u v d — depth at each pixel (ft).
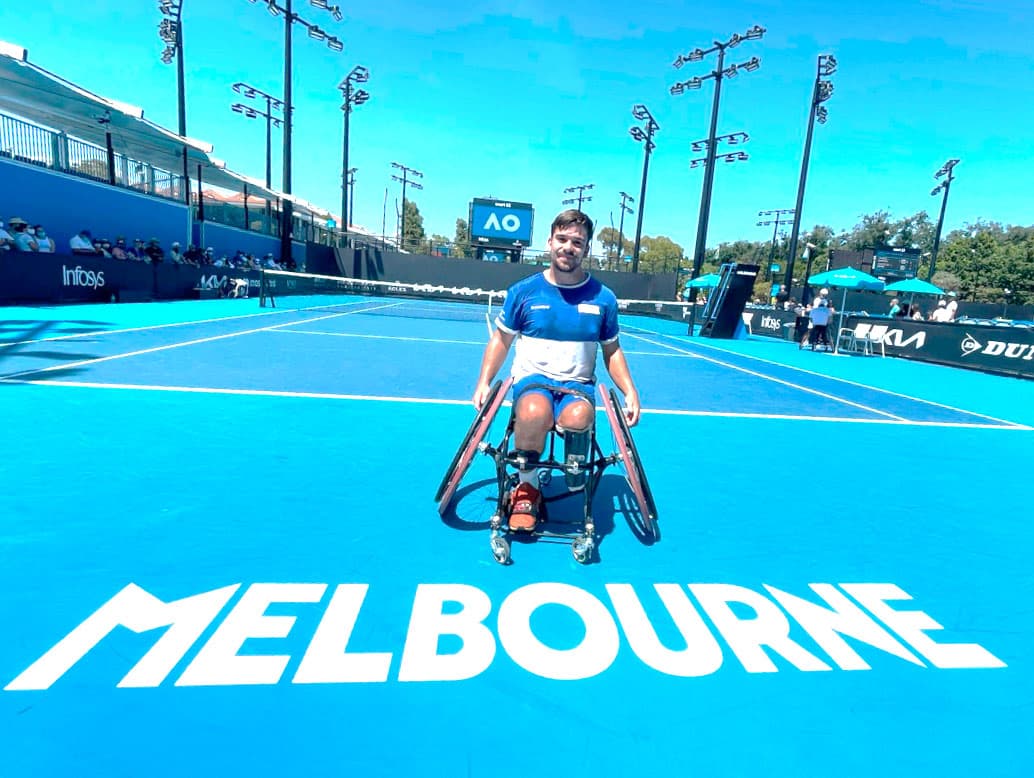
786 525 11.11
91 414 16.14
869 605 8.29
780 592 8.51
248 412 17.48
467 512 10.87
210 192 115.03
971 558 10.05
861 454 16.96
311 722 5.57
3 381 19.60
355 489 11.72
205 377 22.44
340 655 6.55
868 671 6.79
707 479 13.87
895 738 5.73
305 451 14.07
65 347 27.40
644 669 6.59
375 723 5.60
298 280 94.53
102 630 6.73
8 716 5.40
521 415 8.85
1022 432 21.33
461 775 5.05
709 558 9.50
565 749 5.39
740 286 65.62
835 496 13.02
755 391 28.07
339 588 7.92
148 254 64.85
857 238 305.73
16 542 8.71
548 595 8.05
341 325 49.73
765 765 5.32
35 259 46.47
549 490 12.39
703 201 89.25
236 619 7.10
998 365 43.80
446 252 136.05
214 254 84.74
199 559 8.48
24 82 49.55
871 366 45.01
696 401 24.56
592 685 6.29
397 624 7.18
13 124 51.93
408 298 111.86
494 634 7.10
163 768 4.96
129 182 69.31
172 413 16.78
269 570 8.28
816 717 5.98
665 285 105.50
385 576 8.31
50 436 14.03
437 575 8.43
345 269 111.75
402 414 18.58
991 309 110.83
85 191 59.77
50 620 6.86
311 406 18.85
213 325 41.83
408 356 32.81
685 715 5.90
